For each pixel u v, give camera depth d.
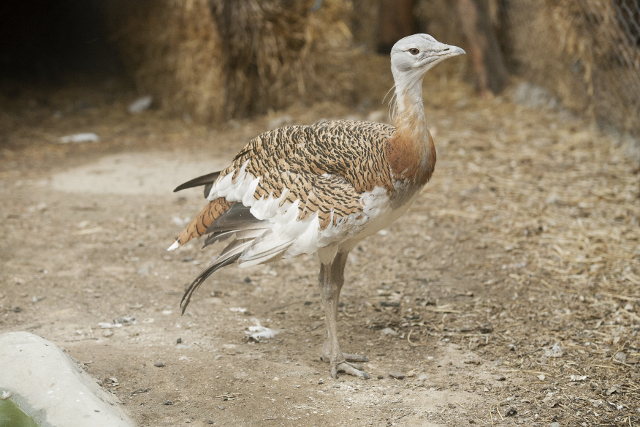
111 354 7.23
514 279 9.23
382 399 6.53
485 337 7.82
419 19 21.94
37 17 23.73
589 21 13.99
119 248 10.55
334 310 7.13
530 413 6.24
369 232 6.71
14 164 15.09
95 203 12.51
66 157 15.70
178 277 9.60
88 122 18.64
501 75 18.48
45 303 8.59
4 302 8.56
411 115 6.30
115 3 20.92
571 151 14.12
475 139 15.47
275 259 6.75
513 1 17.95
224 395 6.51
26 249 10.41
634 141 13.80
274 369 7.11
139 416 6.05
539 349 7.49
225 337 7.86
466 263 9.82
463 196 12.23
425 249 10.36
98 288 9.12
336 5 17.78
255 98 18.22
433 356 7.45
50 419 5.33
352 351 7.59
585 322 8.03
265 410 6.27
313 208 6.44
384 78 20.33
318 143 6.70
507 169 13.42
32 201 12.62
